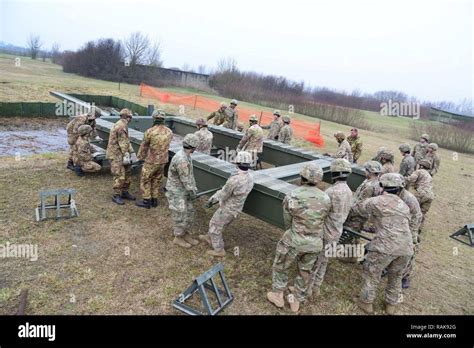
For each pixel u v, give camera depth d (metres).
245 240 5.18
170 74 32.03
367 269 3.83
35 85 16.06
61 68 31.44
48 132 10.13
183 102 20.62
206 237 4.89
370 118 27.55
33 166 6.93
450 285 4.78
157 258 4.39
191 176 4.56
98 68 28.47
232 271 4.32
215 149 8.48
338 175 3.71
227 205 4.32
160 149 5.42
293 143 13.34
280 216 4.33
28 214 5.03
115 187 5.70
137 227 5.09
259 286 4.10
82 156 6.46
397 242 3.59
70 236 4.64
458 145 19.27
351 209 4.26
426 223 7.16
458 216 7.82
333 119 24.06
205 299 3.42
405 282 4.56
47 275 3.82
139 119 8.95
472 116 26.56
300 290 3.71
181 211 4.55
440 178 11.48
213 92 30.83
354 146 7.95
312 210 3.45
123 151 5.57
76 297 3.55
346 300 4.07
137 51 30.34
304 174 3.49
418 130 20.59
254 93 29.52
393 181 3.62
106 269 4.05
